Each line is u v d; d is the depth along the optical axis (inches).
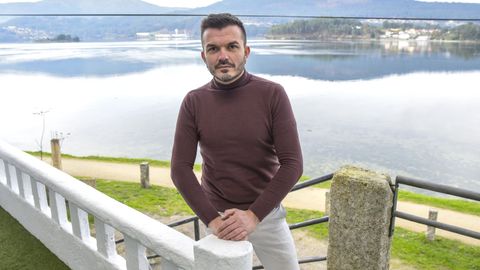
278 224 76.0
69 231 99.7
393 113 2308.1
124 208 77.5
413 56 6879.9
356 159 1337.4
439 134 1804.9
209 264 51.4
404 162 1341.0
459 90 3474.4
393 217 103.5
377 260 103.4
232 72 65.2
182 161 68.0
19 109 2303.2
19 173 120.6
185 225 372.2
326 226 379.9
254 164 68.2
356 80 3966.5
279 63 5270.7
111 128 1796.3
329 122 1977.1
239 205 70.1
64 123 1907.0
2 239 118.1
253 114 66.3
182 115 70.8
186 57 6525.6
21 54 7475.4
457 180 1167.0
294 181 63.2
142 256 73.2
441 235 398.0
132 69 4805.6
